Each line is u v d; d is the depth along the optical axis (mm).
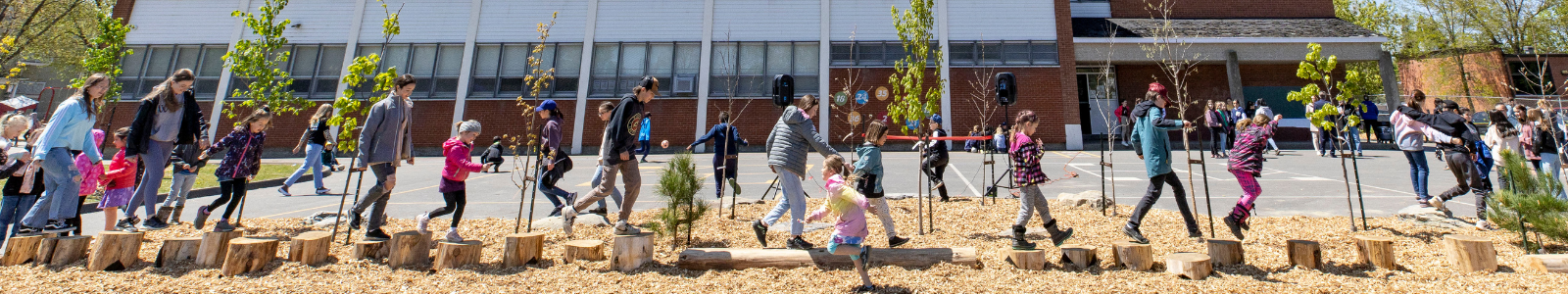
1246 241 5180
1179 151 17781
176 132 5711
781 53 21875
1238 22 24359
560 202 6543
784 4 22234
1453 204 7133
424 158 19484
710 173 13016
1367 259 4266
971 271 4207
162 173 5656
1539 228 4570
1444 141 6070
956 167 13664
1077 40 21469
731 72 21719
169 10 21984
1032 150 4613
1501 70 25625
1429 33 27938
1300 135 22812
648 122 16031
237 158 5621
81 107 4832
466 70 21672
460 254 4395
